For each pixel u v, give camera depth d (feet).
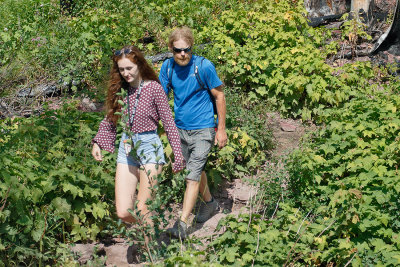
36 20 33.22
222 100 15.67
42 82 26.12
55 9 36.11
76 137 18.78
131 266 14.64
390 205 15.78
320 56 28.53
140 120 13.65
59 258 14.07
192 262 12.39
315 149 19.79
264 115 23.58
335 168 18.44
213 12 36.14
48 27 32.27
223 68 26.35
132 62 13.29
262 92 25.82
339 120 22.40
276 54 27.53
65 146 17.88
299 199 17.19
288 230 14.66
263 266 13.33
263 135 22.12
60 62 26.66
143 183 13.73
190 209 15.74
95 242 15.55
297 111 25.54
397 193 15.84
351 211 14.51
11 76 25.41
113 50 29.66
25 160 15.67
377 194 16.11
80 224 15.39
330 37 32.45
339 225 14.85
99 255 14.98
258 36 29.71
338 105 25.25
